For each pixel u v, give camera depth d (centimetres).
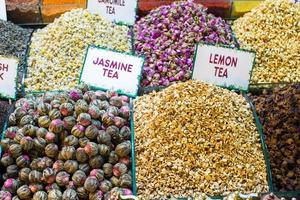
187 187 96
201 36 129
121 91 114
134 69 114
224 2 144
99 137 97
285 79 122
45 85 120
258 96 117
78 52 126
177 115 103
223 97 108
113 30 134
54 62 124
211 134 101
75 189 93
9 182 94
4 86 111
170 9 135
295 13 134
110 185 94
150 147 100
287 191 97
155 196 95
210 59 113
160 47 128
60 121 98
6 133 100
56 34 130
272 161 102
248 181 97
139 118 107
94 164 95
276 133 104
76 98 104
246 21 138
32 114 103
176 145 100
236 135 102
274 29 133
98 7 137
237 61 113
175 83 116
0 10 138
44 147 97
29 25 142
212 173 97
